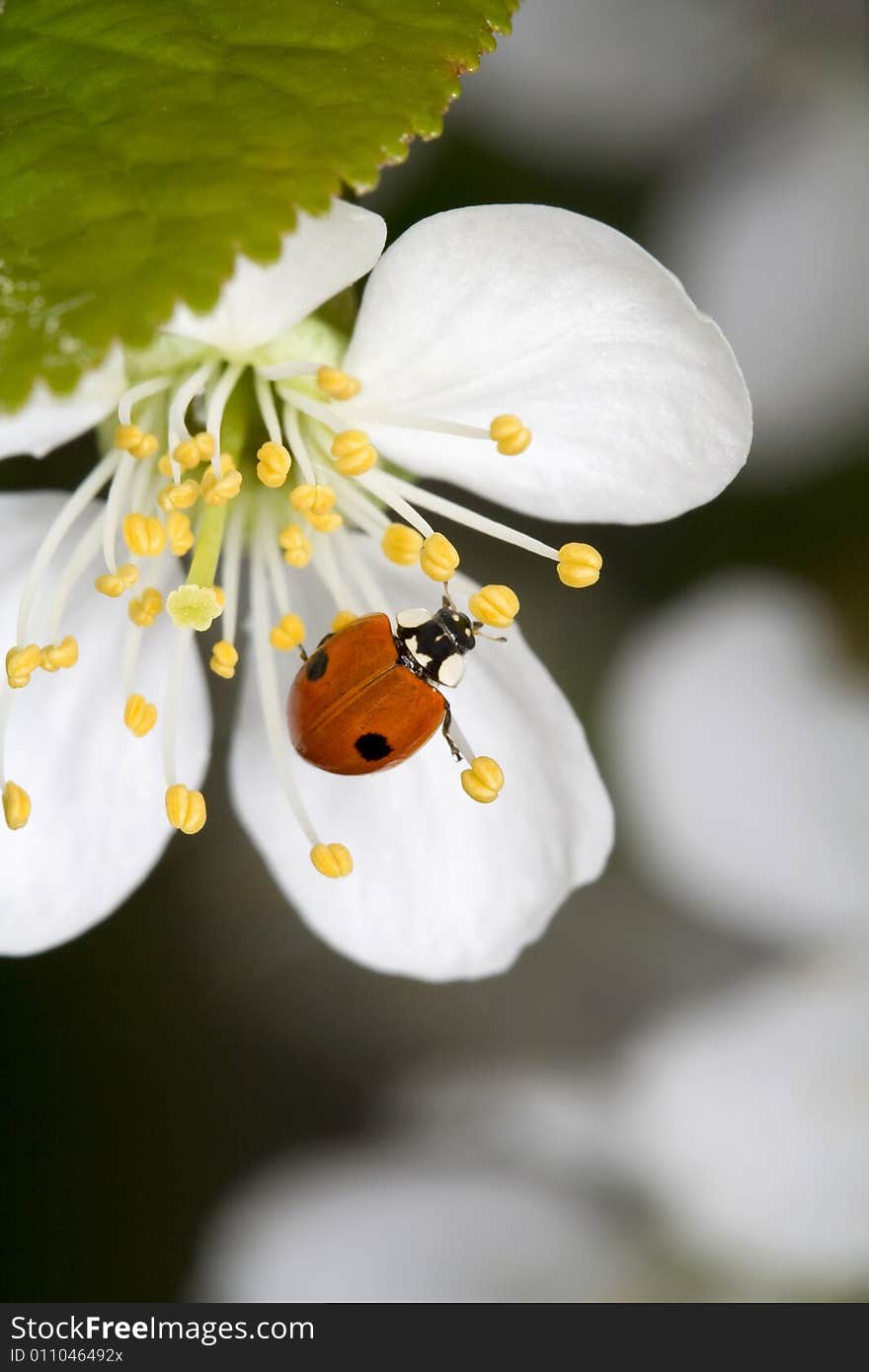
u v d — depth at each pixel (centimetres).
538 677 8
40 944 8
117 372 8
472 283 8
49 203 7
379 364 8
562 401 8
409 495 8
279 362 8
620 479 8
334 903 8
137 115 7
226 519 8
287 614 8
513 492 8
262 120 7
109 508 8
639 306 8
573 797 8
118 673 8
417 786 8
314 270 8
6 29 7
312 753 8
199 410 8
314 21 7
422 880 8
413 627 8
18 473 9
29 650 8
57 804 8
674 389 8
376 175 7
